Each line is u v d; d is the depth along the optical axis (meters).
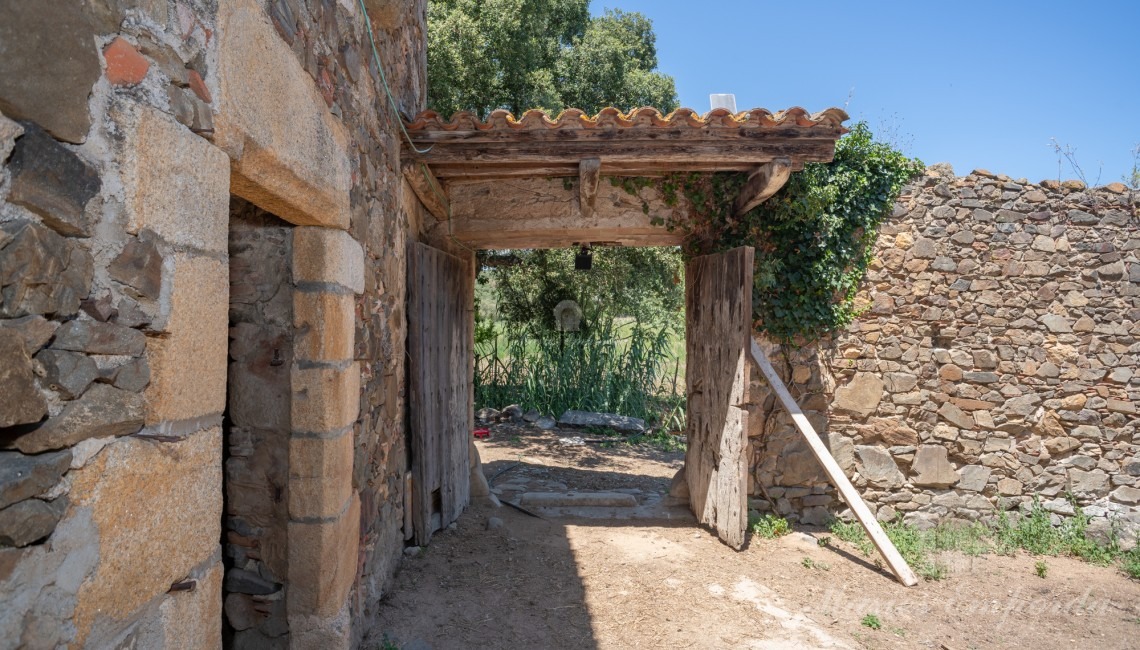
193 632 1.40
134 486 1.19
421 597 3.49
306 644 2.48
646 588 3.77
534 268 10.25
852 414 5.05
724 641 3.22
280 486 2.50
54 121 0.97
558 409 9.35
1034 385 5.16
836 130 4.02
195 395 1.38
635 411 9.32
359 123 2.88
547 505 5.32
